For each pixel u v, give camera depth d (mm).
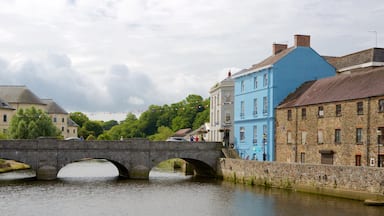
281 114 60312
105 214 36000
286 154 58844
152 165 62594
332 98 51312
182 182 57844
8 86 130375
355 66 62750
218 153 65062
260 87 65438
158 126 171000
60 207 38688
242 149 69688
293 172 47344
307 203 39719
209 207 39031
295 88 63125
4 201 41250
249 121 68062
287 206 38688
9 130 96000
